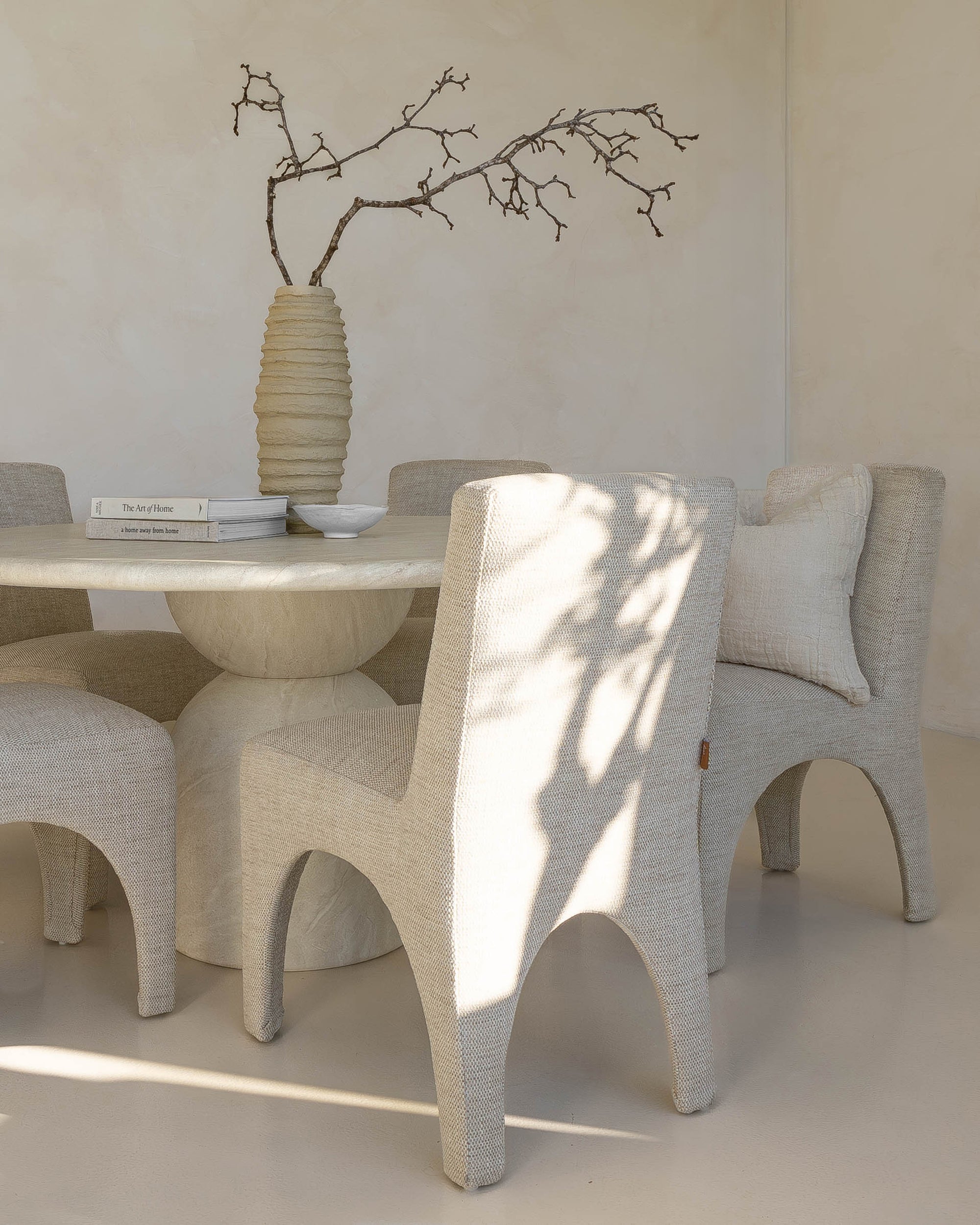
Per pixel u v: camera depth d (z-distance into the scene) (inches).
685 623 56.8
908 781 87.7
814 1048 68.9
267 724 79.3
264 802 65.1
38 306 136.2
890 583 86.4
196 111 141.4
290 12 145.2
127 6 137.2
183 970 79.7
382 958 82.0
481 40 156.9
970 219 143.3
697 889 61.4
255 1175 55.9
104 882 91.4
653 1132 59.9
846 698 84.4
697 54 170.1
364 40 149.7
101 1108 61.8
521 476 50.4
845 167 163.5
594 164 165.3
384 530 88.6
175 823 75.2
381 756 60.9
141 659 95.7
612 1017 73.4
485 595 49.1
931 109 148.3
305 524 85.6
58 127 135.1
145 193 139.7
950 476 148.5
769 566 86.5
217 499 76.3
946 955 82.4
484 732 50.9
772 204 176.2
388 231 153.3
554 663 52.2
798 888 96.6
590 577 52.1
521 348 162.9
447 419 159.2
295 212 147.9
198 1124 60.3
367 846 57.4
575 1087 64.6
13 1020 71.9
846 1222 52.4
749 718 79.2
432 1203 53.6
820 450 172.1
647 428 171.9
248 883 67.5
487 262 159.6
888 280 156.9
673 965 60.3
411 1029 70.9
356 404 153.7
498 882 53.0
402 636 102.3
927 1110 61.9
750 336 176.9
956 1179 55.7
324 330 86.7
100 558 65.2
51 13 134.0
